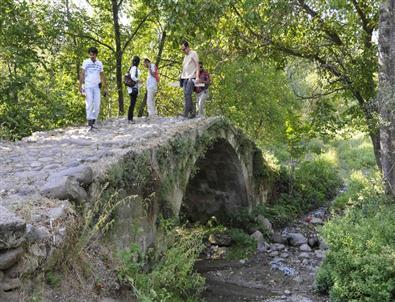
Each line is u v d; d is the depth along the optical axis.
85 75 10.93
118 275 5.71
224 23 13.99
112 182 6.64
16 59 12.74
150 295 5.81
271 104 20.95
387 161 10.84
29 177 6.36
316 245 13.96
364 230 8.80
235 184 15.34
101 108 18.78
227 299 9.74
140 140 8.95
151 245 7.91
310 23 13.68
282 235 14.58
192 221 16.16
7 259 4.21
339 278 8.45
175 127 10.88
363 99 13.50
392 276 7.91
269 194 17.42
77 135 10.31
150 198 7.96
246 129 20.81
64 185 5.69
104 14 18.39
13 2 14.26
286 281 11.02
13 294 4.29
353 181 19.89
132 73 12.63
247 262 12.52
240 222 15.30
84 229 5.34
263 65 17.44
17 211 5.09
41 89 14.35
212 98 19.16
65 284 4.91
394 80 10.49
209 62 15.26
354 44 13.59
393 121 10.64
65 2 17.00
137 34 18.98
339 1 11.52
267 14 12.81
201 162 14.84
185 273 7.27
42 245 4.66
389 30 10.59
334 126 13.84
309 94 16.59
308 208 17.84
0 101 12.70
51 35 15.55
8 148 8.72
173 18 10.41
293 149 18.05
